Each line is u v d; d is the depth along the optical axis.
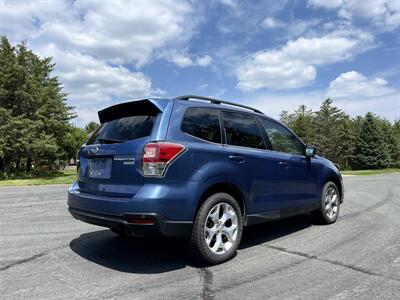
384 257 4.73
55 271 4.24
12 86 31.00
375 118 70.44
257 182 5.10
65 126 34.03
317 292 3.59
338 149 68.00
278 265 4.43
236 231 4.71
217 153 4.58
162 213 3.98
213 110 4.89
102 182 4.50
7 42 31.23
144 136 4.27
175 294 3.56
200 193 4.29
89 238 5.77
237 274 4.12
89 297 3.49
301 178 6.04
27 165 35.09
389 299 3.42
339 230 6.32
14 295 3.54
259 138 5.43
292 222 7.01
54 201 10.59
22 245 5.37
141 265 4.45
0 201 10.60
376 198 11.02
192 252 4.37
